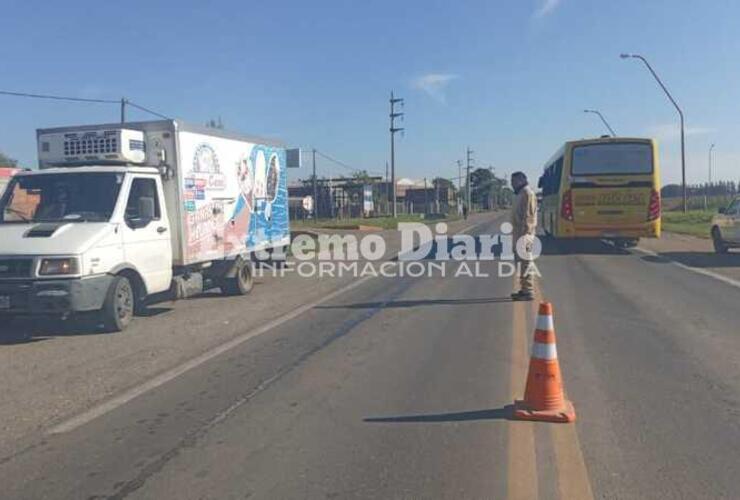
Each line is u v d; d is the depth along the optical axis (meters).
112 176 10.98
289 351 8.99
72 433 5.98
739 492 4.61
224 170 13.73
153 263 11.37
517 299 13.10
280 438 5.72
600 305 12.38
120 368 8.24
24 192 11.05
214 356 8.78
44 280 9.63
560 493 4.61
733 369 7.79
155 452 5.47
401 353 8.76
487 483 4.77
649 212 23.12
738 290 14.22
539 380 6.19
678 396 6.77
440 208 106.19
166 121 11.90
